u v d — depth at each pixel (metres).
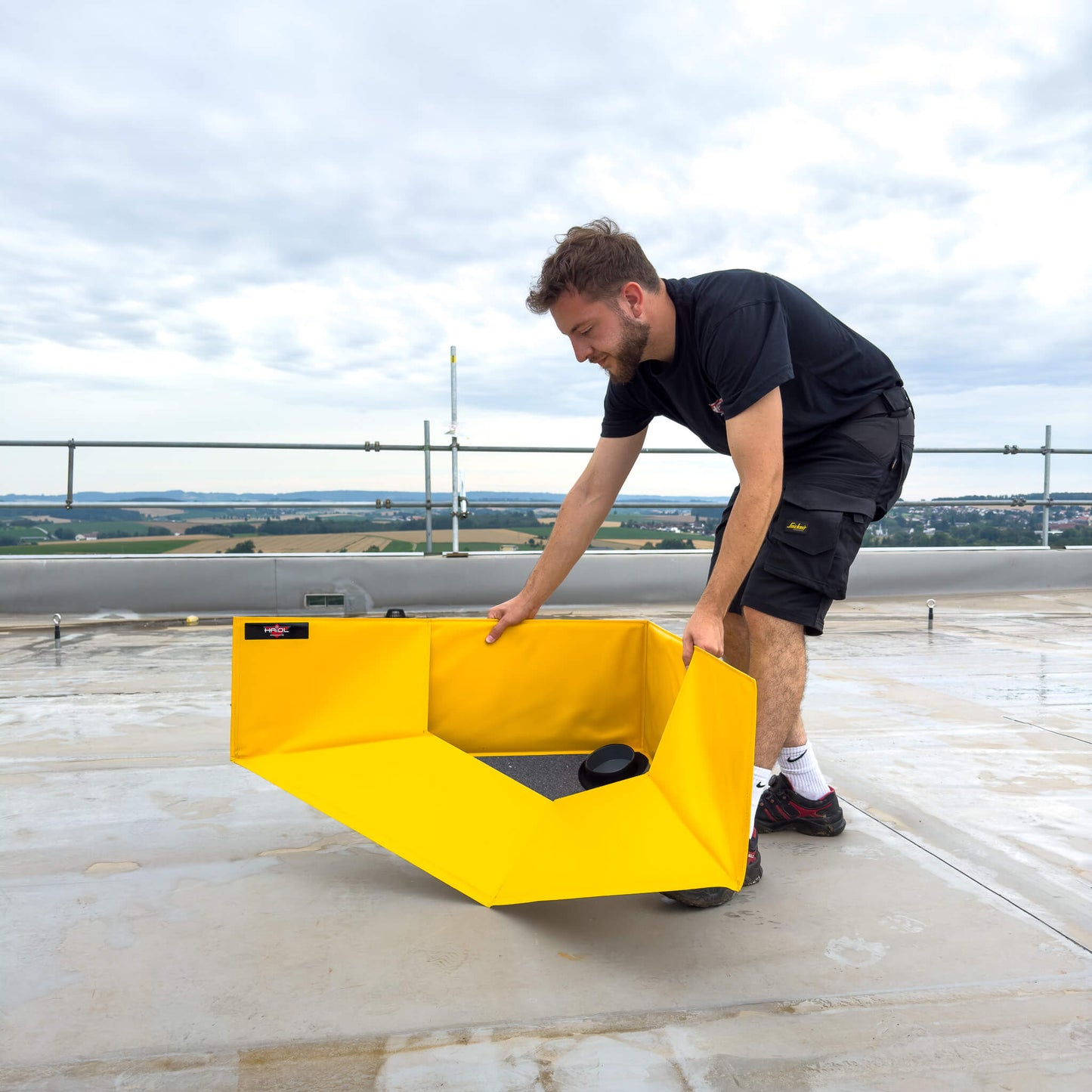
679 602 4.46
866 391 1.27
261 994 0.84
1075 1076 0.72
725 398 1.14
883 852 1.25
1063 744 1.85
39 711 2.10
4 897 1.07
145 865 1.18
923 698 2.32
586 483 1.46
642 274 1.14
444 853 1.08
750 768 0.87
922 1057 0.75
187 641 3.32
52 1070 0.72
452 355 4.51
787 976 0.89
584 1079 0.71
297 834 1.30
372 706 1.26
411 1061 0.74
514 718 1.42
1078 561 5.05
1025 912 1.05
